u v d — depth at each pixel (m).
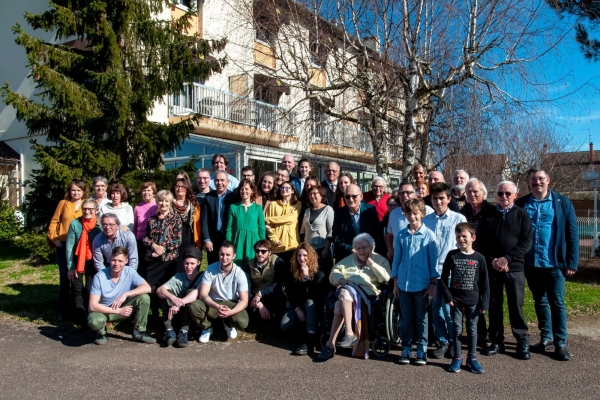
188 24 11.62
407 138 11.45
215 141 14.64
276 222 6.55
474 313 4.93
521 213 5.33
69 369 4.90
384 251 6.17
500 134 10.37
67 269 6.66
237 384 4.53
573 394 4.28
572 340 5.85
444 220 5.47
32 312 7.01
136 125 10.73
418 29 11.06
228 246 5.86
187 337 5.79
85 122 10.16
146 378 4.67
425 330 5.17
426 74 11.59
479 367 4.84
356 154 18.78
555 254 5.35
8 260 10.86
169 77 10.85
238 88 15.98
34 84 16.08
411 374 4.79
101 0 10.21
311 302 5.74
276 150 16.28
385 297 5.53
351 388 4.43
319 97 13.06
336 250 6.21
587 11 11.05
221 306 5.73
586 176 14.72
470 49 11.00
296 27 12.33
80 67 10.33
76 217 6.71
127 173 10.44
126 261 5.82
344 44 12.64
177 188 6.44
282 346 5.73
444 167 11.35
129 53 10.66
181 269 6.32
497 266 5.24
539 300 5.55
